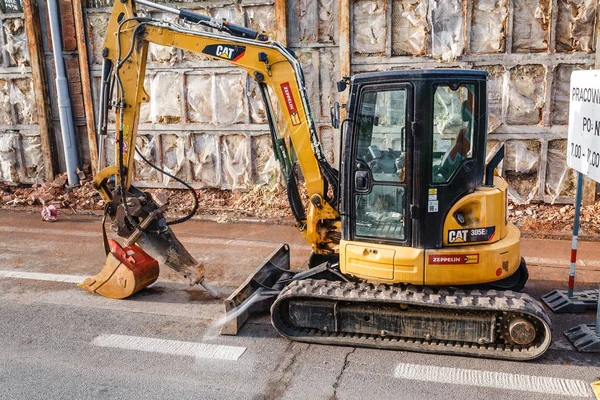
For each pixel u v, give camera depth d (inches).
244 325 240.5
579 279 282.0
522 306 199.5
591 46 363.9
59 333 235.6
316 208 245.3
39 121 470.9
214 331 235.6
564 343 219.3
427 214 205.3
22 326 242.7
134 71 255.1
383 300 208.7
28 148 484.1
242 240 359.6
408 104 201.2
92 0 443.2
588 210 373.4
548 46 367.9
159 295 276.4
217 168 441.7
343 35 392.5
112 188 273.0
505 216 219.5
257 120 426.0
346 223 220.1
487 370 200.1
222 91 426.9
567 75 370.3
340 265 223.9
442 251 205.6
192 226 391.9
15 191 482.3
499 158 219.6
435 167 205.0
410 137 202.7
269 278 261.9
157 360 212.1
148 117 446.6
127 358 214.1
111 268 271.3
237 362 209.3
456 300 204.7
